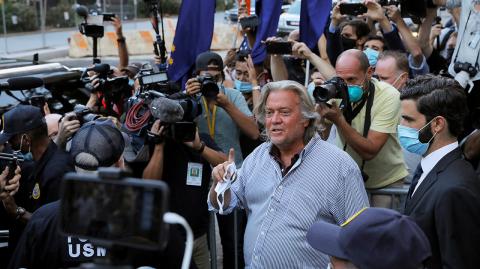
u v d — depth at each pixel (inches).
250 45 251.1
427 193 120.6
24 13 768.9
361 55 167.2
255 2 250.8
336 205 127.9
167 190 60.3
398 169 173.3
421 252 85.0
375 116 166.9
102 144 116.7
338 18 247.6
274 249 127.5
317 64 210.7
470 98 208.7
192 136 153.7
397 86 206.7
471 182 118.9
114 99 209.9
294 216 127.3
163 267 107.3
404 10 258.1
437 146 127.0
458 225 115.2
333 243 90.8
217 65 197.9
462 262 114.1
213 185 135.6
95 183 62.5
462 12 215.3
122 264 62.3
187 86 182.1
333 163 128.7
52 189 152.4
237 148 195.2
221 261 231.9
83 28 243.1
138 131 158.9
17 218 152.2
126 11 825.5
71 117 161.2
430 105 125.2
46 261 110.4
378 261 84.9
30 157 163.2
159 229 60.0
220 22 828.0
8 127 159.5
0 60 280.4
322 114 157.9
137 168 158.4
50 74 257.1
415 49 252.1
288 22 509.4
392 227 85.3
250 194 134.0
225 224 197.2
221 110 194.2
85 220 62.6
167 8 818.2
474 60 210.4
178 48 230.2
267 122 130.6
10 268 112.5
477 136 145.3
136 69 260.7
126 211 61.2
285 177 129.3
